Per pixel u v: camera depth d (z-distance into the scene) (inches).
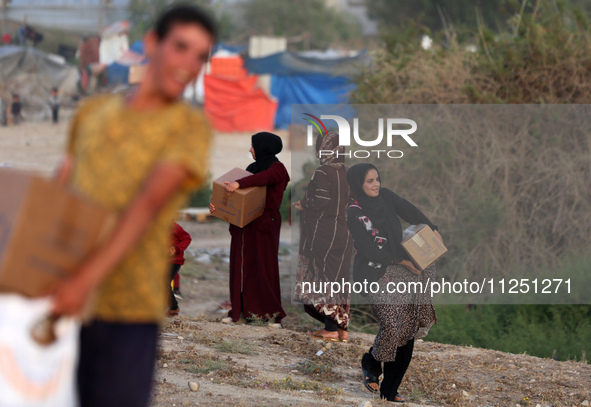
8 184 69.5
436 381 219.9
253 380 191.9
